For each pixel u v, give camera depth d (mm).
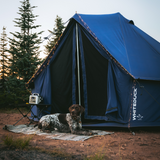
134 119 5641
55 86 7203
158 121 5809
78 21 6594
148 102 5773
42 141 4410
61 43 7039
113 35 6777
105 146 4062
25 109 12305
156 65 6332
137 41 7176
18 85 15641
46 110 7043
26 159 2967
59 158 3146
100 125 5859
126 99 5676
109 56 6008
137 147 4008
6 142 3600
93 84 6363
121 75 5758
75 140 4531
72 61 6797
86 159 3016
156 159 3283
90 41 6406
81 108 5305
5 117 8695
